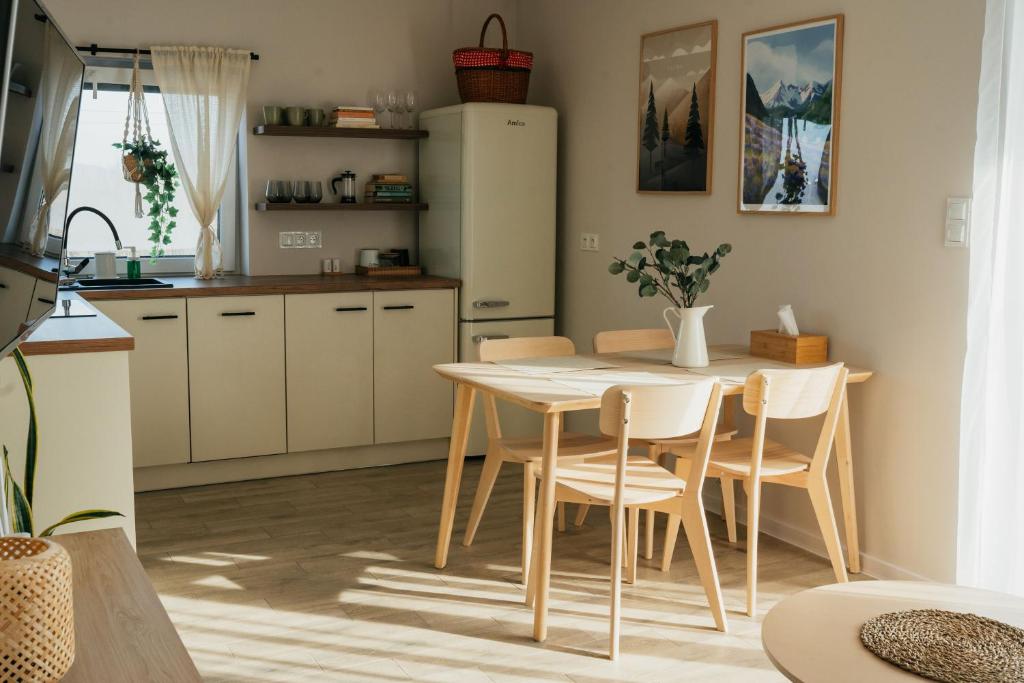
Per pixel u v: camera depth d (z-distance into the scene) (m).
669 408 3.00
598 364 3.81
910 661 1.74
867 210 3.70
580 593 3.50
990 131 3.19
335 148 5.51
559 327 5.67
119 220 5.16
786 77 4.02
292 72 5.35
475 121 5.14
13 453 2.65
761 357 3.99
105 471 2.75
